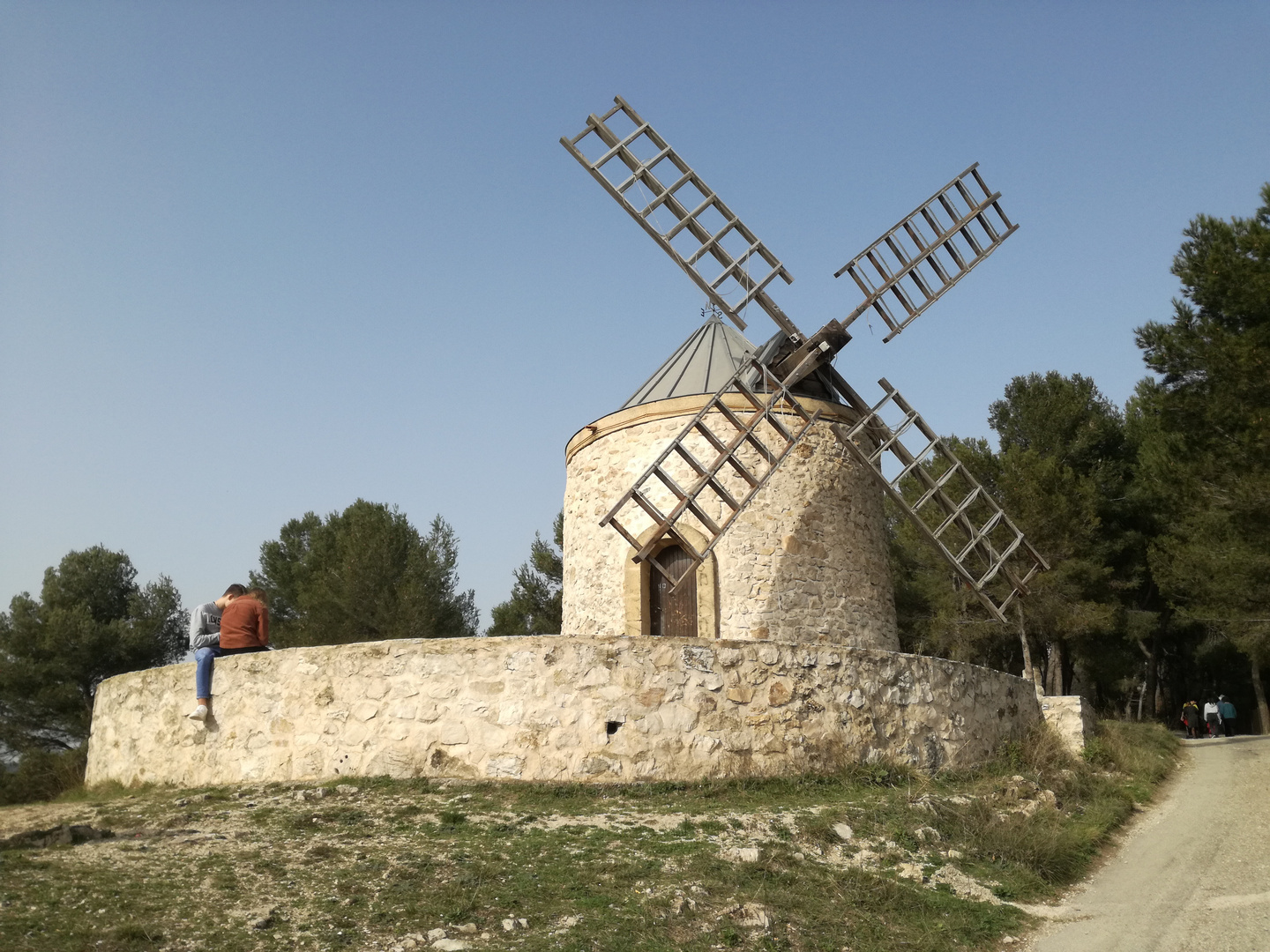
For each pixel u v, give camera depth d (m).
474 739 9.82
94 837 7.64
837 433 14.20
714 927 6.55
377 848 7.54
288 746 10.20
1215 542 20.58
